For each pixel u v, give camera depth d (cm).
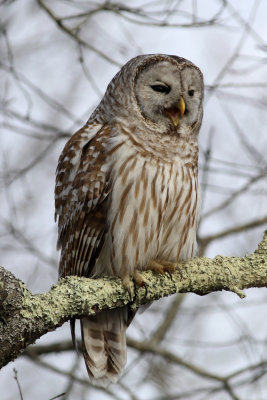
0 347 835
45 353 1531
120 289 997
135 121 1134
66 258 1153
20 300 846
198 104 1192
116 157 1099
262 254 1040
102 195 1098
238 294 994
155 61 1174
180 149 1135
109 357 1095
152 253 1107
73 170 1148
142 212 1088
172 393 1450
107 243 1106
